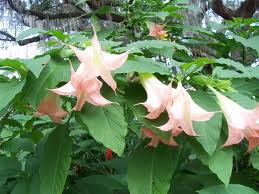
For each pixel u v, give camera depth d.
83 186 0.92
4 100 0.68
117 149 0.68
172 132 0.71
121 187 0.93
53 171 0.76
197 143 0.78
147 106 0.71
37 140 1.14
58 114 0.82
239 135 0.74
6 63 0.74
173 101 0.71
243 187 0.79
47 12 2.34
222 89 0.83
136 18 1.53
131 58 0.78
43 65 0.76
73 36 0.84
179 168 0.97
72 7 2.28
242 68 0.86
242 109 0.76
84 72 0.66
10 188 0.91
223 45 1.54
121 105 0.79
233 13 2.23
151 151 0.80
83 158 1.26
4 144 1.11
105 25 1.85
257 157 0.84
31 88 0.73
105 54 0.69
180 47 0.86
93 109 0.72
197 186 0.92
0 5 2.55
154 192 0.76
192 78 0.82
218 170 0.75
